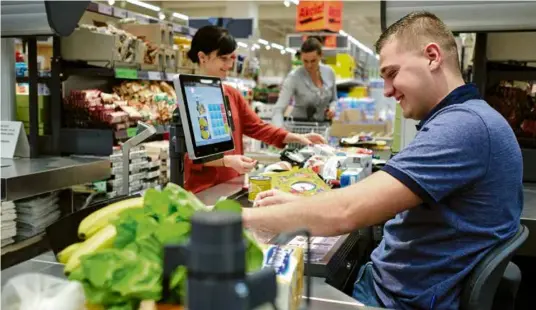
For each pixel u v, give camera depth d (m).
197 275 0.60
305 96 5.78
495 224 1.45
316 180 2.12
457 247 1.45
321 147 2.94
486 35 2.99
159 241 0.93
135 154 3.88
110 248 1.02
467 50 3.78
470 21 2.67
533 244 2.18
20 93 4.02
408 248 1.53
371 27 19.88
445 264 1.45
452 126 1.41
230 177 2.84
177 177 2.08
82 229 1.19
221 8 17.05
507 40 2.98
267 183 2.13
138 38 4.32
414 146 1.42
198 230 0.61
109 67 3.72
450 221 1.44
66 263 1.14
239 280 0.61
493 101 3.10
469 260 1.45
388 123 5.95
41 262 1.32
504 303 1.60
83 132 3.57
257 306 0.69
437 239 1.47
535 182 2.96
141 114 4.13
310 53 5.64
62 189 3.22
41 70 4.07
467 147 1.39
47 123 3.66
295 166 2.70
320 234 1.38
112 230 1.07
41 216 3.02
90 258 0.93
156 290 0.89
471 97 1.56
